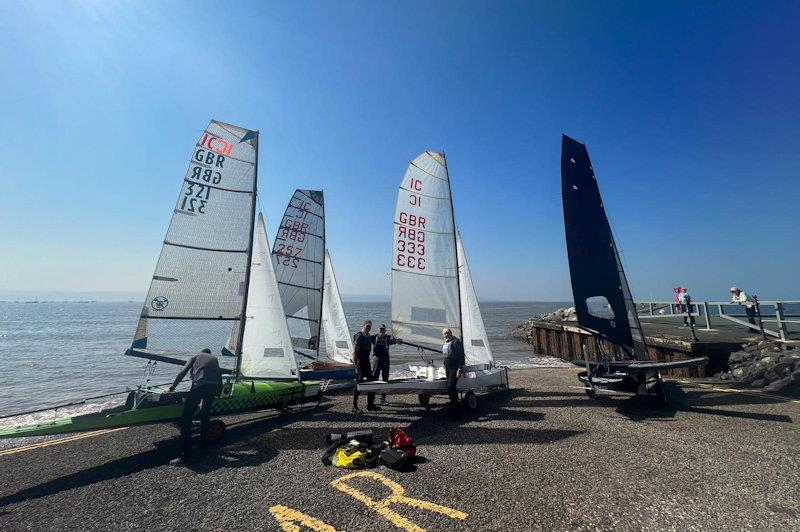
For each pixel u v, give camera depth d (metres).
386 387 7.90
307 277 13.36
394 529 3.73
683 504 4.08
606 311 9.55
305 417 8.25
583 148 10.59
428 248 10.20
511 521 3.81
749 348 11.59
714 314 19.12
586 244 9.83
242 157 8.74
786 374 9.64
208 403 6.32
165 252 7.62
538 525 3.73
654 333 14.73
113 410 6.42
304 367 10.80
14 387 15.34
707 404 8.50
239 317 8.20
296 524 3.90
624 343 9.50
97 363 21.53
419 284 10.00
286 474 5.20
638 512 3.93
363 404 9.47
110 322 68.12
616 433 6.61
